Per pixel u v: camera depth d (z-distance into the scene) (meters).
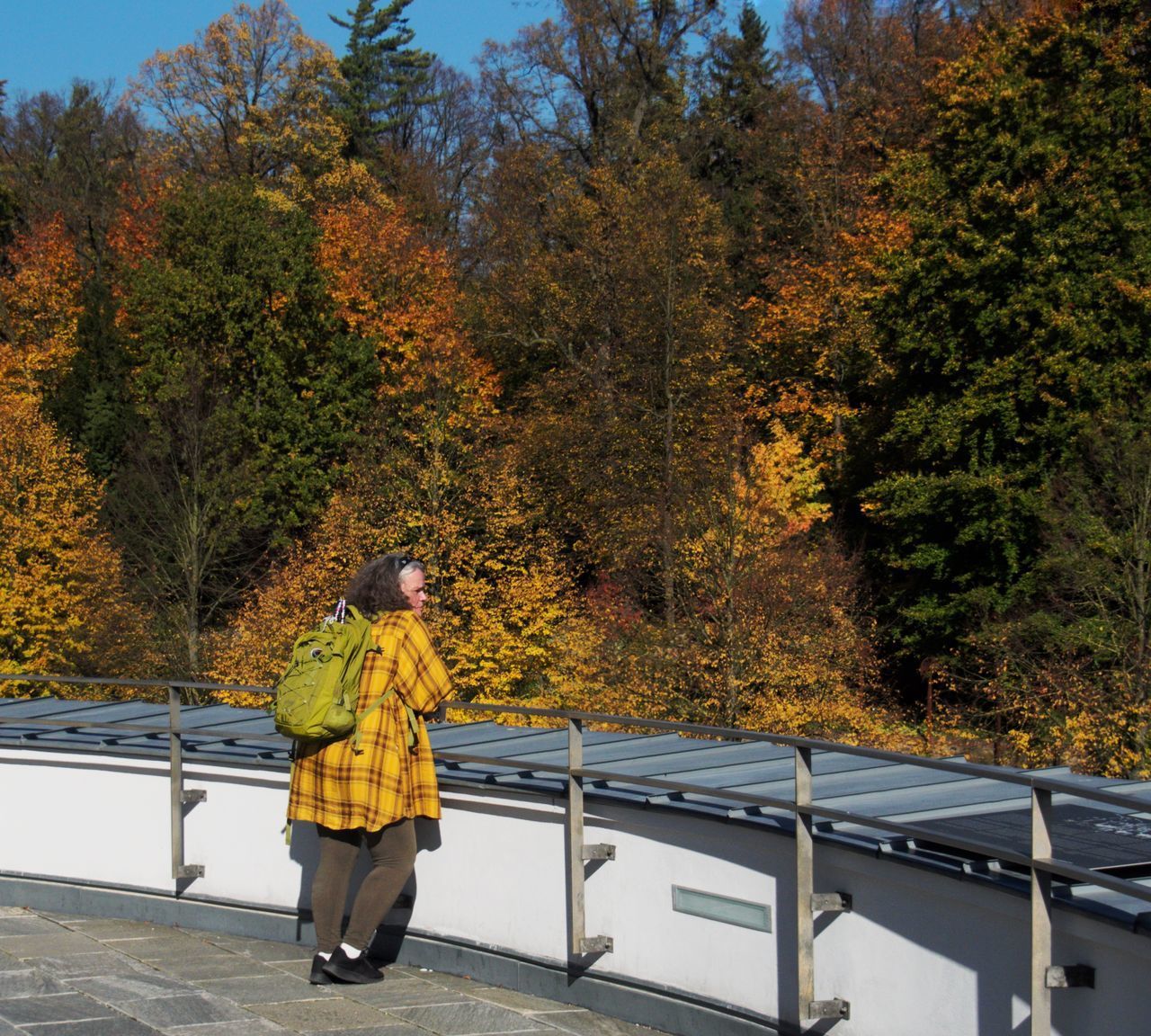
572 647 26.53
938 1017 4.13
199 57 47.84
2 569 32.34
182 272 39.44
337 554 29.61
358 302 40.69
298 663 5.46
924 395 33.19
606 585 29.77
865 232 37.69
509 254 42.62
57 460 34.03
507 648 28.34
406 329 40.19
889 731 26.36
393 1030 5.09
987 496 30.19
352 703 5.47
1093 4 31.91
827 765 5.86
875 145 40.69
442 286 41.09
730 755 6.17
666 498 30.62
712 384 34.81
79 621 31.62
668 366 34.59
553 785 5.63
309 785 5.57
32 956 6.19
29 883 7.20
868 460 35.75
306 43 48.53
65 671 32.16
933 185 32.16
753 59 51.66
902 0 45.59
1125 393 29.00
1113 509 25.73
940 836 3.98
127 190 48.31
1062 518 26.17
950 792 5.01
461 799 5.97
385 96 57.19
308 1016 5.25
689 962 5.09
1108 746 22.25
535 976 5.63
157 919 6.88
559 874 5.59
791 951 4.70
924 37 44.50
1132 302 29.39
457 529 29.30
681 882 5.13
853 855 4.42
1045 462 30.11
